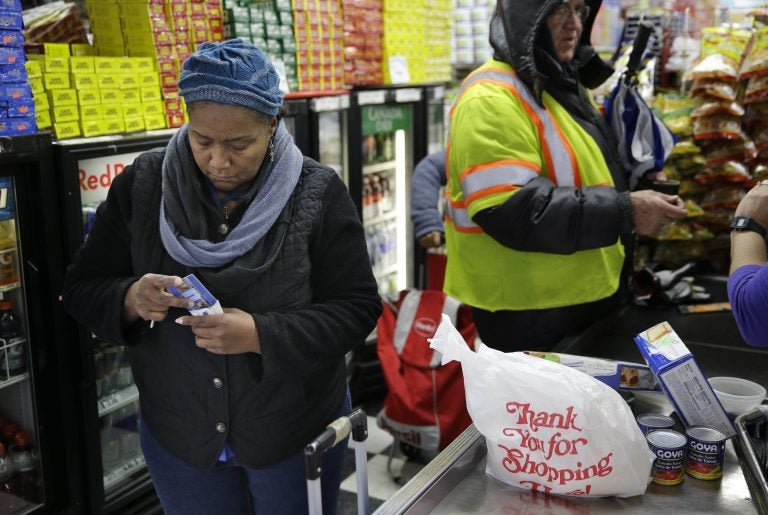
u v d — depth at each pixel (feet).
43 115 7.75
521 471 4.02
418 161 14.15
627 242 7.77
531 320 7.18
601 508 3.92
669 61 10.84
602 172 7.16
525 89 6.91
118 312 4.76
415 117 13.87
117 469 9.35
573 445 3.86
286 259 4.78
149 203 4.87
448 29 14.74
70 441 8.18
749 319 4.23
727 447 4.51
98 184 8.98
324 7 11.50
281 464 5.06
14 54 7.17
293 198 4.90
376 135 13.98
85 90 8.10
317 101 11.12
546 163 6.99
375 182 14.15
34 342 7.80
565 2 6.75
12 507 8.08
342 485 10.00
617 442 3.83
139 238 4.85
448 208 7.64
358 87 12.76
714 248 10.18
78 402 8.18
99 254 5.11
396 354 9.95
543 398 3.88
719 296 8.34
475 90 6.88
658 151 7.79
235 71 4.28
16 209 7.39
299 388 4.94
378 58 13.06
